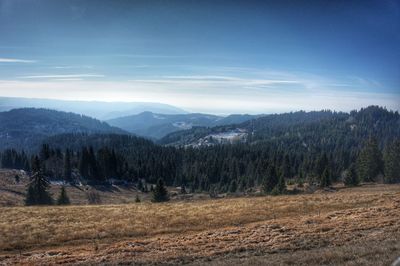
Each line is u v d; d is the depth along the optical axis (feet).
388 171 291.99
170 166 551.18
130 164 543.39
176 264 70.49
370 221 97.30
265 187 290.97
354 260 52.75
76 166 475.31
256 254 75.00
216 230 103.71
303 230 94.43
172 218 121.29
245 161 548.31
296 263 57.00
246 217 120.37
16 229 107.45
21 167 528.63
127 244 91.45
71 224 114.42
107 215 128.47
